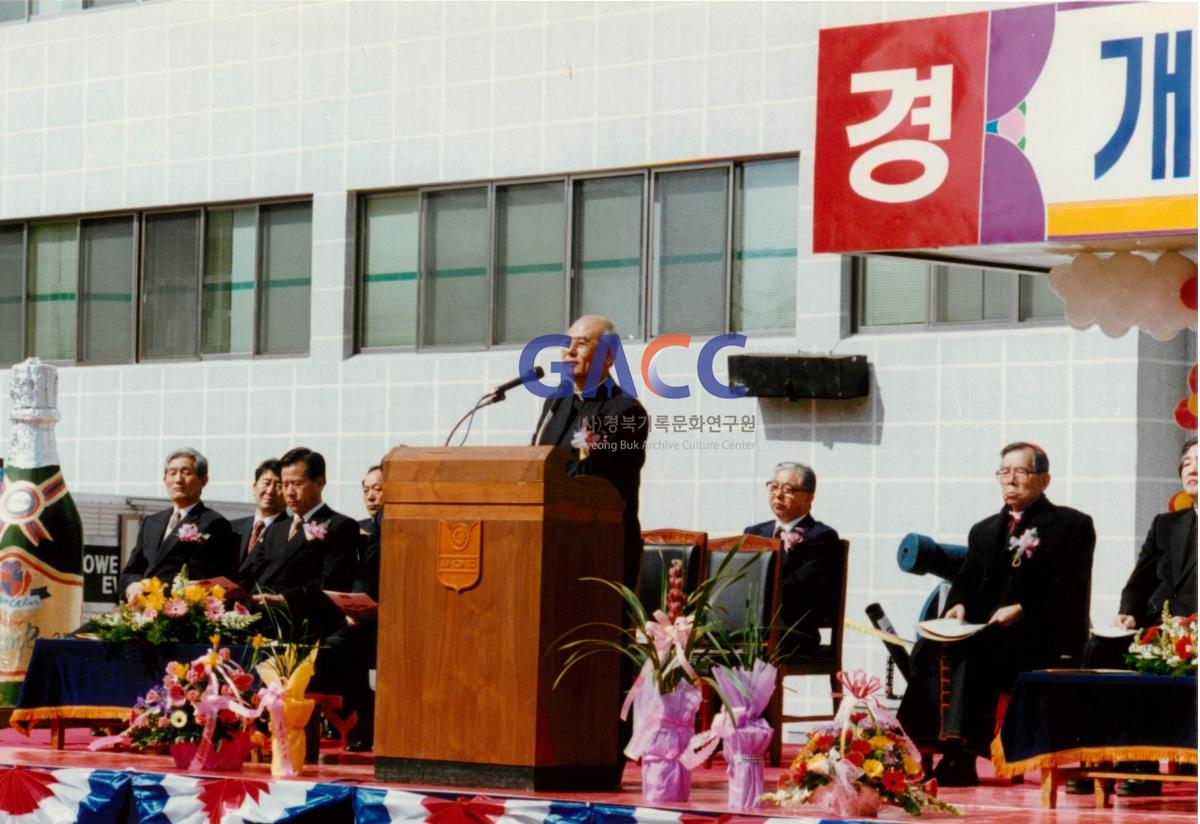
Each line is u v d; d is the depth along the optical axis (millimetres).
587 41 14586
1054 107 7820
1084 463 12352
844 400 13250
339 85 15812
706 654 7227
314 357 15828
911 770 7008
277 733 7816
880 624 11523
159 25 16812
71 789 7883
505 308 15078
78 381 17125
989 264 9258
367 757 9305
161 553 10906
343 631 9680
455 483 7188
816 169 8414
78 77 17281
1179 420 11359
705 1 14023
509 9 14969
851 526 13203
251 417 16141
